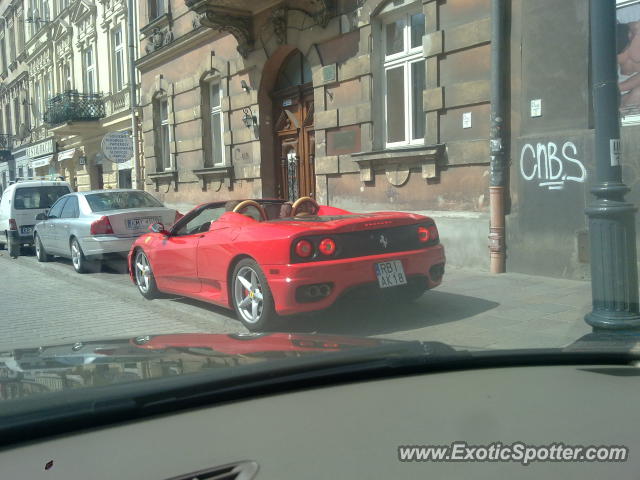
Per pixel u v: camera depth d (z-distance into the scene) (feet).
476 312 20.35
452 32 29.43
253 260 18.45
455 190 30.04
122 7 68.03
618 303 13.82
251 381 6.75
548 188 25.50
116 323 22.27
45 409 5.51
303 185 42.06
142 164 64.03
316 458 5.25
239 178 46.75
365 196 35.47
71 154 88.69
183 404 6.27
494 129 26.84
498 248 26.96
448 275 27.32
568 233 24.91
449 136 30.17
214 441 5.52
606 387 7.54
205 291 21.63
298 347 8.28
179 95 54.13
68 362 7.31
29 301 27.30
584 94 24.34
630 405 6.82
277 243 17.39
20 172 120.67
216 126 50.85
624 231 13.82
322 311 19.04
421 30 32.58
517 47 26.53
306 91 41.11
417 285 19.11
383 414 6.38
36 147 107.34
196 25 49.70
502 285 24.48
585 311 19.80
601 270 13.94
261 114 43.80
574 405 6.81
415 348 8.32
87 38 80.02
